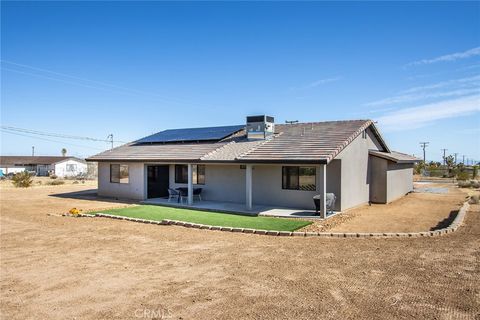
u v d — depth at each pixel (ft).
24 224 43.83
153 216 48.32
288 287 21.62
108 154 76.48
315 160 45.44
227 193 61.77
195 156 59.16
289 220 44.83
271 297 20.17
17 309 19.15
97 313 18.53
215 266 26.07
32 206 61.36
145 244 33.04
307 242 33.09
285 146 54.39
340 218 46.16
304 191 53.83
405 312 18.01
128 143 85.20
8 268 26.07
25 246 32.63
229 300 19.89
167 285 22.36
